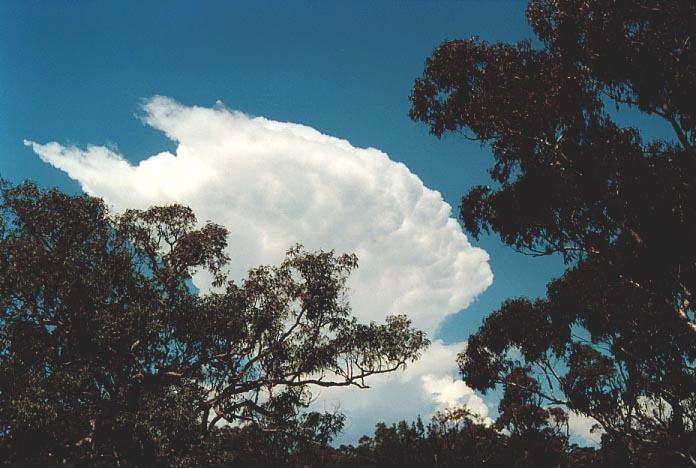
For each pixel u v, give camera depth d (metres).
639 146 16.14
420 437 60.75
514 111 17.00
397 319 25.14
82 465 18.39
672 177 15.23
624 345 21.31
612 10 15.61
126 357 19.95
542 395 25.58
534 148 17.67
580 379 23.95
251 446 23.58
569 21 16.47
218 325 21.52
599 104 16.58
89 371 18.42
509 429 36.09
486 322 26.53
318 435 23.61
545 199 17.53
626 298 19.33
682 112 14.98
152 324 19.50
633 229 16.30
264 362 23.28
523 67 17.56
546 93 16.64
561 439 34.91
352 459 58.62
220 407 21.72
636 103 16.19
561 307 22.44
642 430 23.08
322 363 23.59
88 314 19.48
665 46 15.17
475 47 18.36
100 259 22.08
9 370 17.31
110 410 18.66
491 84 17.86
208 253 25.80
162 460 19.50
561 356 24.44
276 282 24.44
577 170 16.81
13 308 19.80
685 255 15.30
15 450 17.45
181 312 20.95
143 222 24.92
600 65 15.90
